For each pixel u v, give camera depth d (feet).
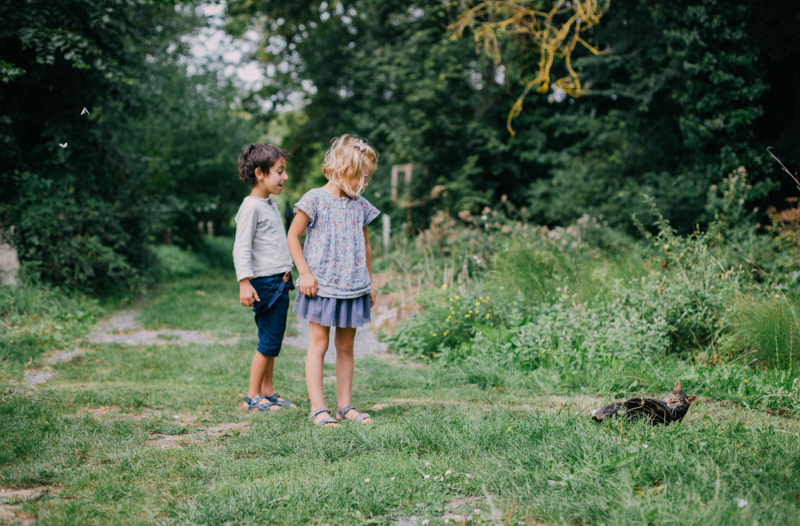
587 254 26.05
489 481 7.70
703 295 18.33
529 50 46.57
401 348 21.06
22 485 7.81
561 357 16.05
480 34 41.88
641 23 37.47
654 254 23.15
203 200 53.62
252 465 8.58
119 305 30.04
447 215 44.32
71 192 28.37
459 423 10.27
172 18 48.80
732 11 30.91
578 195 41.24
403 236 43.34
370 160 11.51
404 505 7.20
